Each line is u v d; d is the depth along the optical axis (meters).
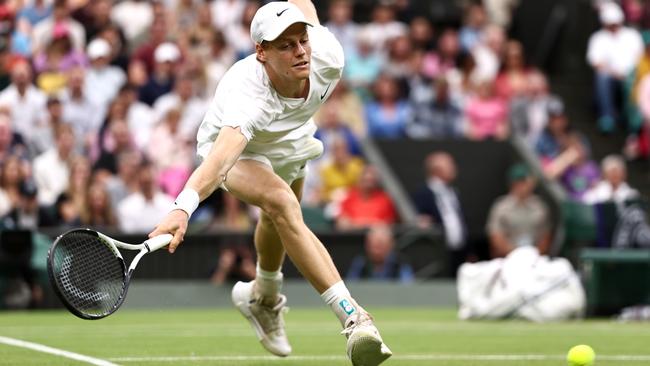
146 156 50.59
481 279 39.53
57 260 16.36
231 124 19.14
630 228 44.03
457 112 58.59
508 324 37.53
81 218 46.44
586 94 66.00
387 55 59.56
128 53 57.53
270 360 23.25
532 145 58.75
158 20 55.44
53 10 55.53
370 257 47.59
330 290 19.50
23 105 49.94
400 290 47.34
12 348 25.83
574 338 30.59
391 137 56.72
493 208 56.56
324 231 47.50
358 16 67.50
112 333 31.64
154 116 52.06
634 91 61.78
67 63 53.59
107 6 56.50
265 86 19.58
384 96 57.56
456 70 62.28
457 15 69.69
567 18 67.81
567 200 52.69
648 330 34.09
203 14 56.34
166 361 22.83
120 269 17.02
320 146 21.80
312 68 20.17
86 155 50.41
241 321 38.22
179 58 54.53
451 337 30.92
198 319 39.28
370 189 50.47
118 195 47.09
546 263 39.94
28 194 45.47
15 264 43.31
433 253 48.53
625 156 62.06
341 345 27.64
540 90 59.84
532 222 49.94
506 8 68.94
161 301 45.81
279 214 19.80
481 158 56.69
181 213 17.81
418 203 51.53
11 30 54.47
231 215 47.62
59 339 28.97
